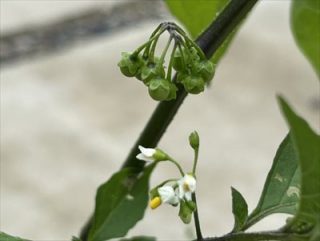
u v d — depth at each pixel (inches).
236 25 8.8
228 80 37.4
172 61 8.1
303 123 6.2
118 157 33.4
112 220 10.2
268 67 38.3
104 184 10.1
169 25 8.2
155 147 9.8
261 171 33.1
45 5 41.4
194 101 36.1
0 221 30.4
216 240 8.3
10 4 41.3
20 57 38.5
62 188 31.9
